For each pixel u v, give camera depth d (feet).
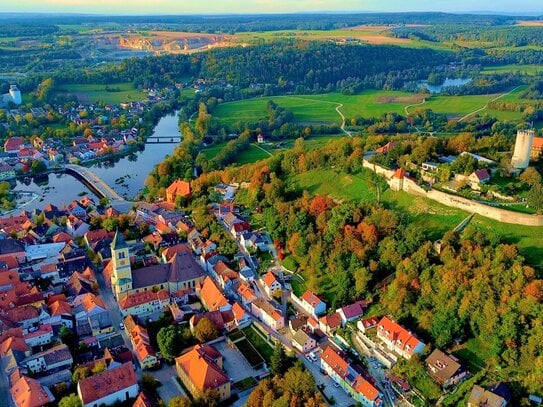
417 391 643.45
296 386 613.52
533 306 647.15
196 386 643.45
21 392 632.79
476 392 605.73
